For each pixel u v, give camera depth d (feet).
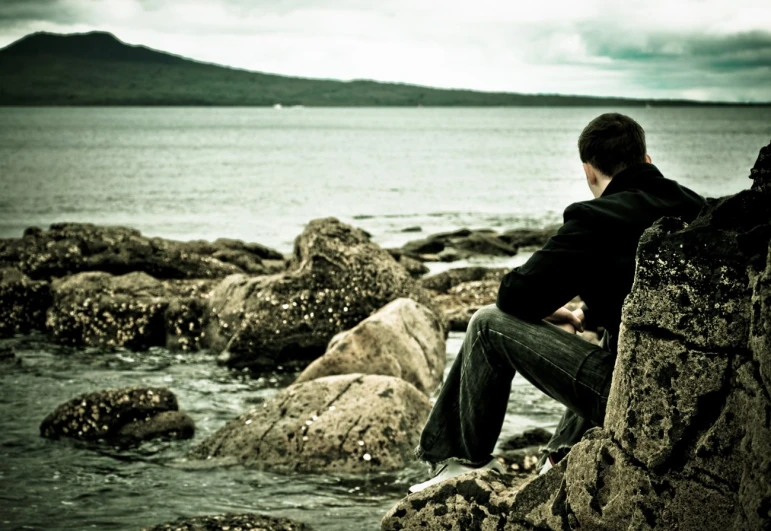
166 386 36.60
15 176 199.31
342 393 26.96
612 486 12.26
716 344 11.32
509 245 92.27
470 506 14.29
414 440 26.16
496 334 14.74
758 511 10.52
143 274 50.72
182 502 22.59
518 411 31.55
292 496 23.02
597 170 15.35
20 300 49.55
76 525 20.98
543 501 13.35
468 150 360.07
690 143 394.52
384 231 111.24
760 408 10.67
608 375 13.78
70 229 79.56
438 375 36.81
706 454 11.40
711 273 11.36
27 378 37.40
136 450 27.30
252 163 264.11
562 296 14.33
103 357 42.32
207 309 44.93
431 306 44.78
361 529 20.56
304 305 42.42
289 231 111.86
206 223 119.55
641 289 11.96
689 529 11.55
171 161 269.44
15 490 23.56
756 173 11.83
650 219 14.14
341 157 303.07
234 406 33.35
